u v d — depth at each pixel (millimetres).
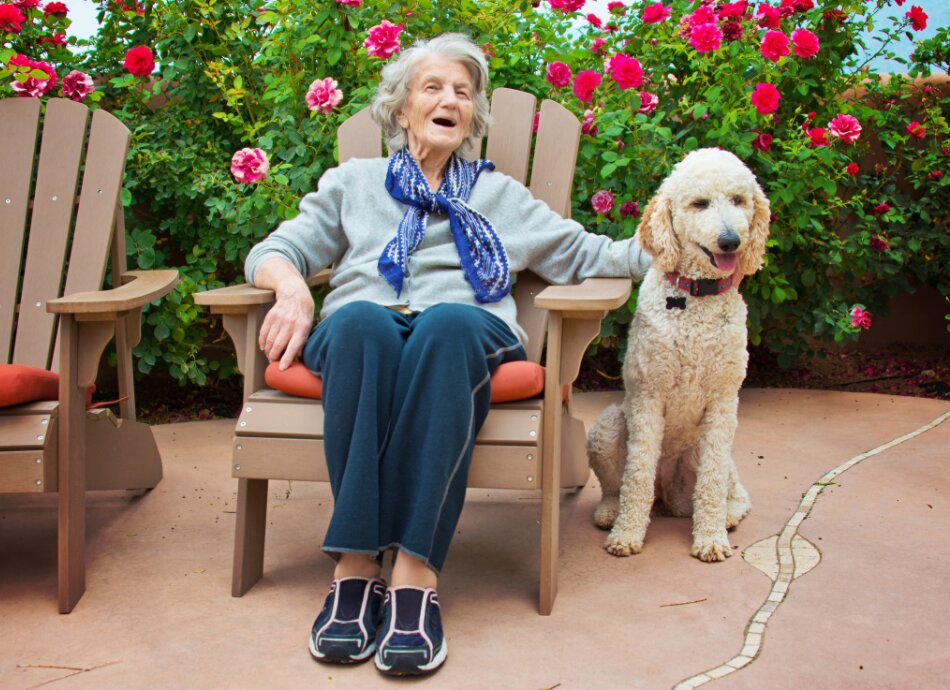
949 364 4301
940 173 4109
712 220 2062
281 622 1897
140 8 3637
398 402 1830
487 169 2420
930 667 1670
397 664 1633
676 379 2230
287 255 2203
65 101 2527
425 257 2213
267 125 3566
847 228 4184
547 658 1727
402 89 2275
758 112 3283
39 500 2760
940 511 2500
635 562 2219
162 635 1834
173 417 3709
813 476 2861
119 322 2555
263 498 2115
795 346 4000
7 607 1974
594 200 3295
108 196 2430
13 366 1947
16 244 2492
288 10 3369
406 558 1750
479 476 1852
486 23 3494
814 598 1975
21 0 3254
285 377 1961
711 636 1811
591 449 2439
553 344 1882
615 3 3684
